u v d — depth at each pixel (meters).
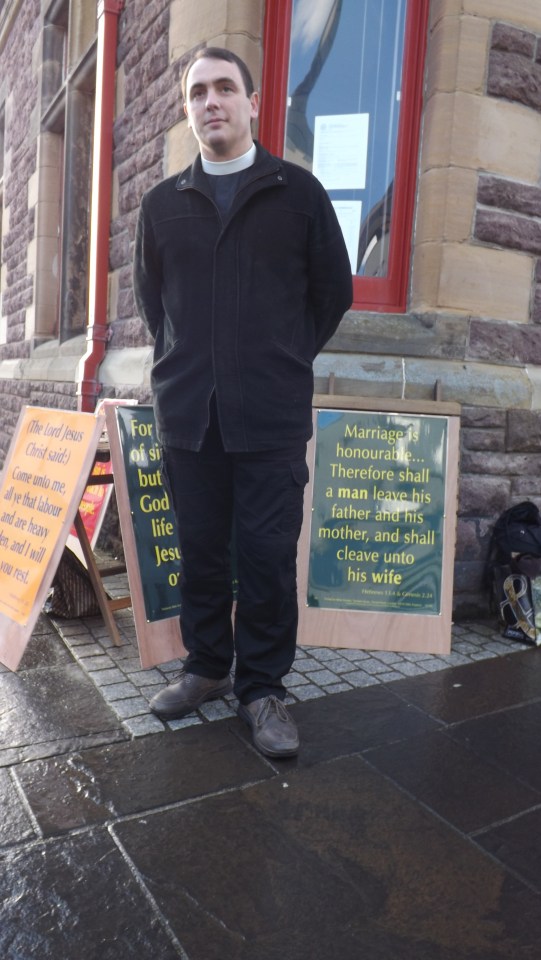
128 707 2.56
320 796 2.07
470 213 3.53
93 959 1.48
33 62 7.35
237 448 2.22
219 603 2.51
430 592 3.20
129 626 3.36
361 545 3.22
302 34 3.71
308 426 2.33
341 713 2.59
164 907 1.62
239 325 2.20
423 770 2.23
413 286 3.68
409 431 3.27
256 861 1.79
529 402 3.70
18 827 1.88
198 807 2.00
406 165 3.72
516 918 1.63
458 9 3.40
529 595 3.37
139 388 4.26
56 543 2.90
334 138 3.79
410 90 3.67
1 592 3.04
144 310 2.48
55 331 7.18
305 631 3.20
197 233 2.20
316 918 1.61
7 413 7.92
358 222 3.82
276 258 2.19
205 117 2.11
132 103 4.60
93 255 5.02
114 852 1.80
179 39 3.93
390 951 1.52
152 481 3.01
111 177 4.95
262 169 2.16
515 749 2.38
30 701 2.58
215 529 2.40
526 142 3.61
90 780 2.11
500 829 1.95
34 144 7.30
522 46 3.52
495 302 3.65
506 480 3.70
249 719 2.40
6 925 1.55
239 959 1.49
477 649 3.27
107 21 4.77
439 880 1.74
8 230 8.77
